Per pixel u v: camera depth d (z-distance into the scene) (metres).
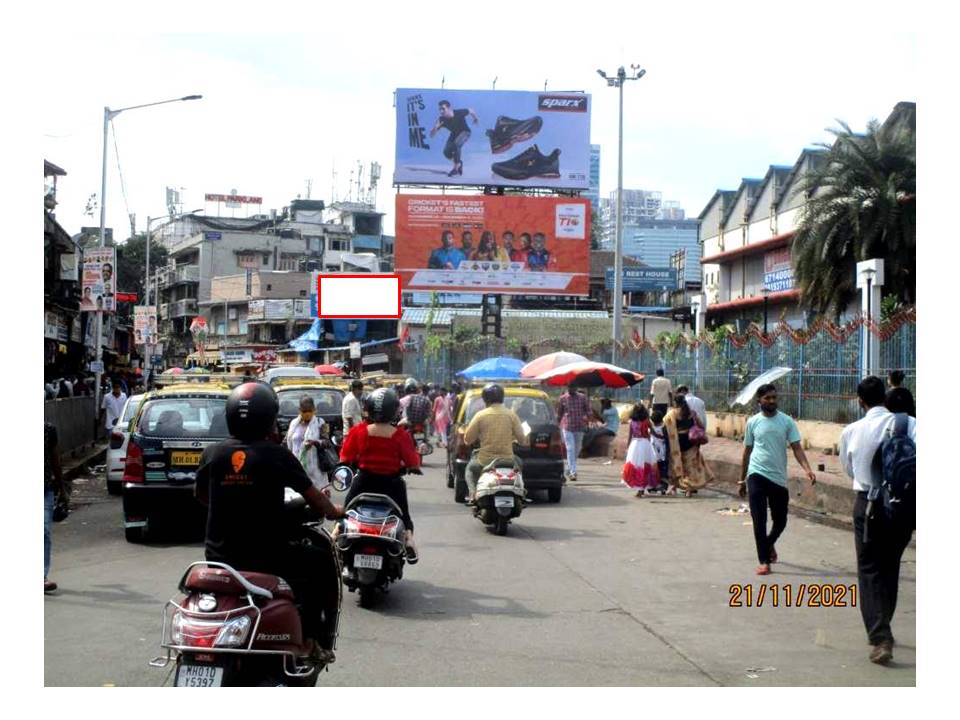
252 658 4.50
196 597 4.47
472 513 13.23
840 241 27.77
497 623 7.75
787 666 6.56
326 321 50.31
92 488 16.91
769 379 9.92
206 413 11.65
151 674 6.21
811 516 13.52
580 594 8.85
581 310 56.28
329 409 17.66
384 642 7.13
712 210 45.88
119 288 60.47
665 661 6.68
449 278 41.75
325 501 5.12
